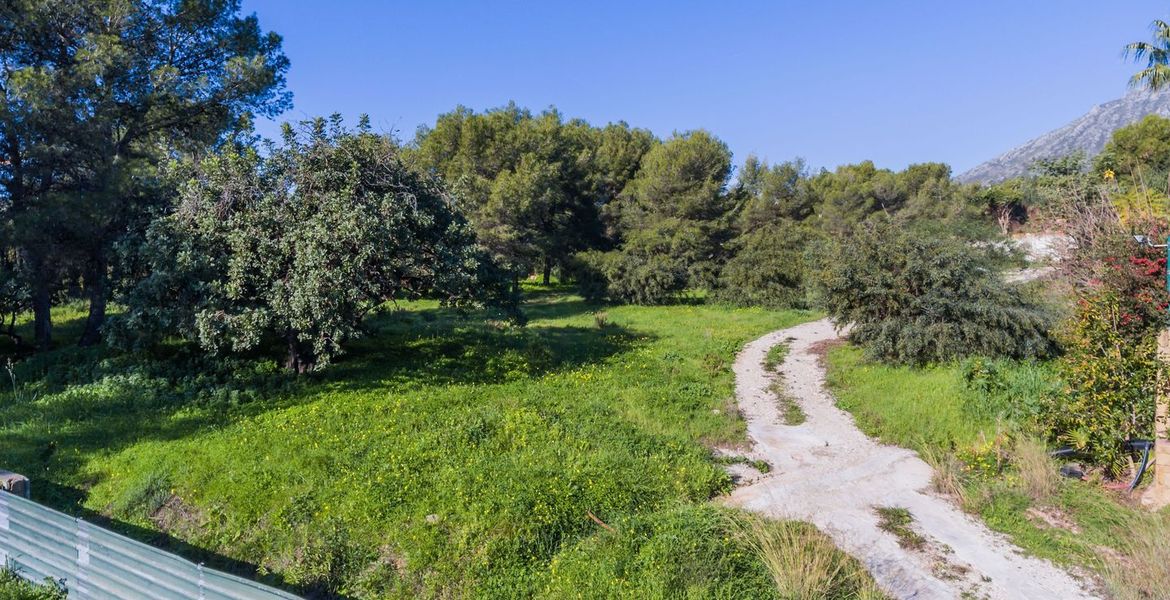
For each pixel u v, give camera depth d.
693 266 30.41
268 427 9.88
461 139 34.44
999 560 6.61
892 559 6.60
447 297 13.41
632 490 7.82
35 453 9.39
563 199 36.00
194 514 7.80
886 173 49.81
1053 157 52.69
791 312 25.59
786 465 9.36
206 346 11.70
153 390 11.75
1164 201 15.63
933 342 13.59
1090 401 8.39
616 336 19.44
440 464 8.42
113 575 5.75
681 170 35.78
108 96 14.85
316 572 6.58
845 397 12.78
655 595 5.68
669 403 11.80
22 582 6.36
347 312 11.89
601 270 29.86
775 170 43.06
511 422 9.90
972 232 21.48
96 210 13.34
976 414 10.29
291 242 11.52
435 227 13.33
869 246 15.66
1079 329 8.81
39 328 16.44
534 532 6.90
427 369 13.68
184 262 11.57
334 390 11.98
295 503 7.62
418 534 6.95
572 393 12.15
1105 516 7.18
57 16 15.25
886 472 8.99
